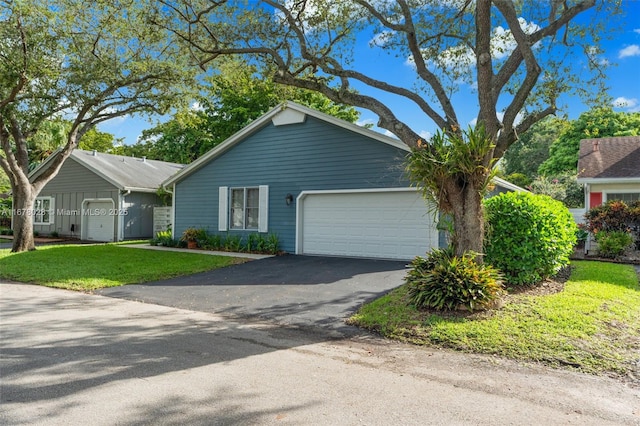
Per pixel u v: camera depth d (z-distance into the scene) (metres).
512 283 7.23
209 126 27.67
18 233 14.48
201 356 4.50
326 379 3.86
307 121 13.67
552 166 28.41
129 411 3.15
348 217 13.06
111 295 8.06
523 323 5.26
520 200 7.50
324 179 13.32
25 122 13.97
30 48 11.82
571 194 19.73
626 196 14.59
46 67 12.09
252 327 5.83
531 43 6.89
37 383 3.68
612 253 11.98
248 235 14.88
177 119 15.42
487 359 4.44
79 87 13.20
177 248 15.67
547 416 3.14
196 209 16.28
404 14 7.84
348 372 4.05
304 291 8.23
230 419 3.04
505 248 7.23
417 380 3.85
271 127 14.47
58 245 17.22
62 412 3.12
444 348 4.82
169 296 7.93
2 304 7.15
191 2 9.62
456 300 5.81
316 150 13.49
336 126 13.10
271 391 3.56
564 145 27.78
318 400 3.39
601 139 18.11
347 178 12.88
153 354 4.53
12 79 11.68
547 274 7.69
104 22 11.97
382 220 12.46
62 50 12.45
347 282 8.98
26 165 14.73
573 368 4.14
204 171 16.08
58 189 22.53
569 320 5.31
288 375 3.95
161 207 21.34
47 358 4.35
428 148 6.72
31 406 3.22
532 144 35.41
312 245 13.70
